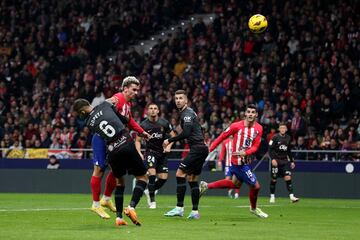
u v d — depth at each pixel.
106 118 24.48
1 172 60.38
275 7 67.19
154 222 27.47
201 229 24.70
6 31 77.62
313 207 40.53
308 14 65.88
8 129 64.19
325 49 62.34
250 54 65.81
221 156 49.16
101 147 27.05
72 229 24.30
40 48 74.75
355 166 53.56
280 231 24.55
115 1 78.12
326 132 54.84
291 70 61.81
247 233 23.56
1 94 69.81
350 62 60.12
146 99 63.69
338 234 23.81
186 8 78.25
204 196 55.91
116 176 24.95
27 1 79.88
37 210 34.75
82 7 78.88
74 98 66.31
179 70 67.88
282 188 55.22
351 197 53.50
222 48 66.81
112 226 25.48
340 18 64.62
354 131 55.06
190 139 29.25
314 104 58.19
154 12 77.94
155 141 37.12
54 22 77.81
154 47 71.00
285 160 46.22
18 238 21.38
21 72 71.50
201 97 60.84
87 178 58.41
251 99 59.47
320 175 54.31
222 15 69.81
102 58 72.81
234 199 50.06
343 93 57.81
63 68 71.62
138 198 25.03
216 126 57.66
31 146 62.00
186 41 69.94
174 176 57.12
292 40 65.25
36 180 59.62
